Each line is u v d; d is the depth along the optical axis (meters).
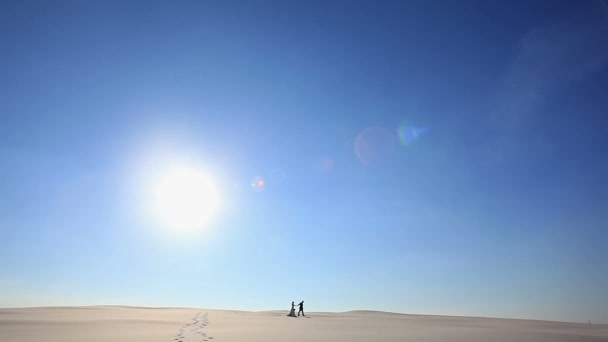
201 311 60.12
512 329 34.19
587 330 35.78
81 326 29.25
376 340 22.47
